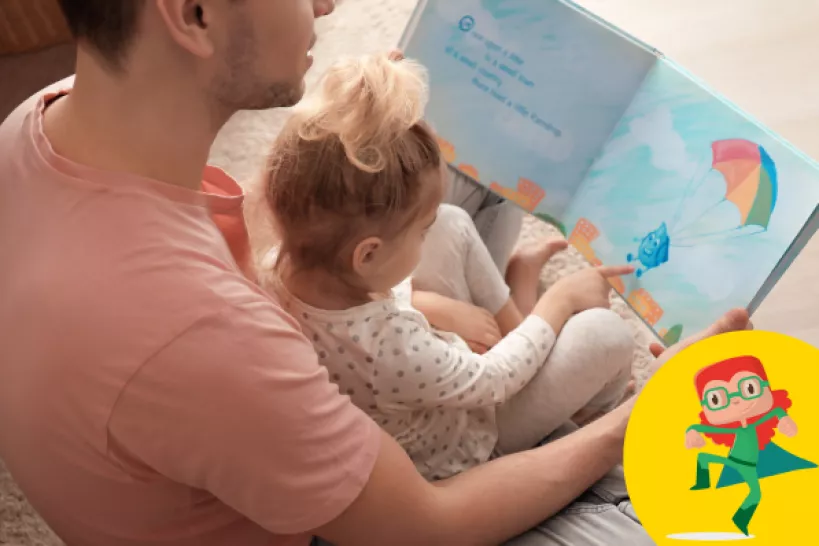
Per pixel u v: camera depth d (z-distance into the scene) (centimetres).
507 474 69
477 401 81
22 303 50
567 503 73
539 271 122
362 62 73
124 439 52
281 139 74
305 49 54
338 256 73
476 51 92
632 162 90
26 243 52
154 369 49
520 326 92
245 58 52
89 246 50
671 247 90
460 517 65
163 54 49
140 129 52
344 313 75
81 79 52
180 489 58
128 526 60
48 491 58
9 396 52
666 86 86
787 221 80
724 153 83
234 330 52
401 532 61
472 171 98
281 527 58
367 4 165
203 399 50
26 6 152
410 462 63
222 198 59
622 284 96
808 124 143
